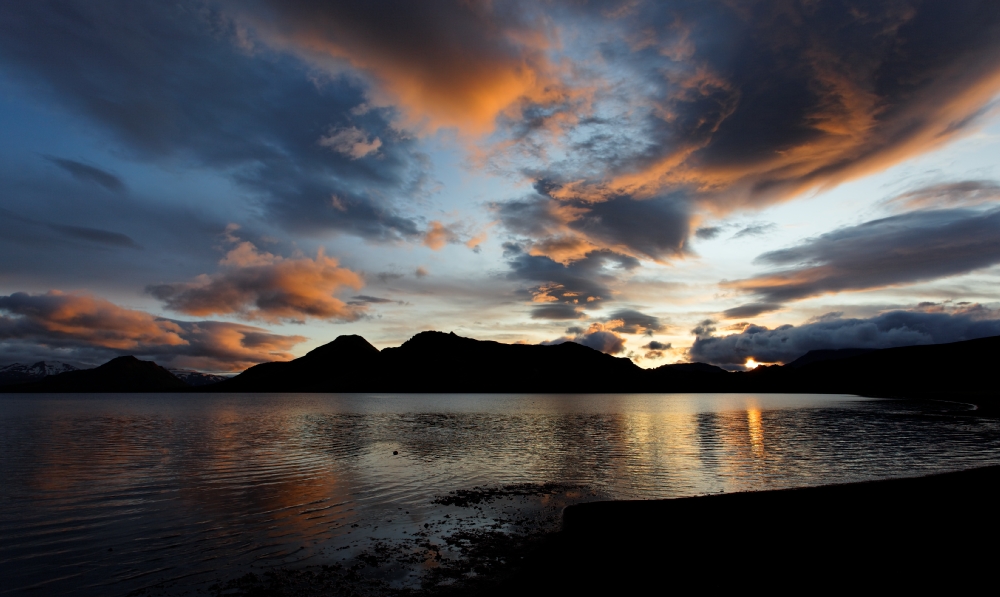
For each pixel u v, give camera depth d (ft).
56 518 53.98
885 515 39.68
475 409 343.26
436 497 64.13
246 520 53.06
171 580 36.88
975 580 31.45
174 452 109.40
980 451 108.27
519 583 35.04
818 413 264.31
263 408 369.30
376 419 232.53
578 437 144.77
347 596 34.06
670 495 66.49
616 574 35.17
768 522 39.75
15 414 291.79
